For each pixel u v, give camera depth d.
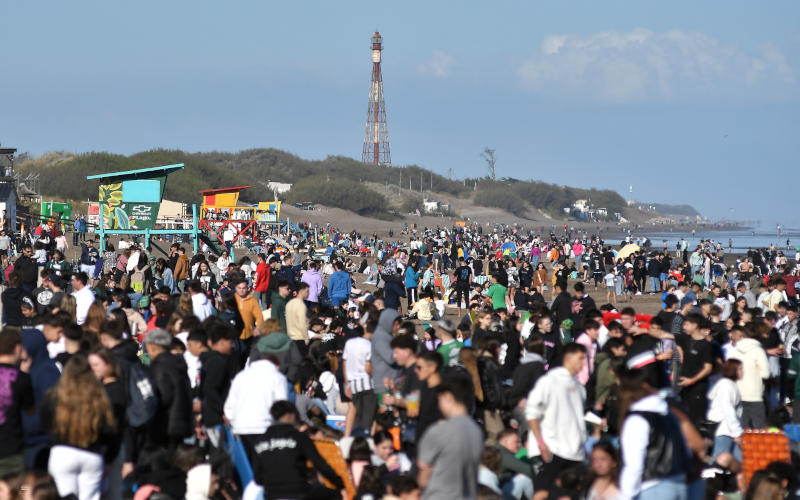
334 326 34.53
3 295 35.28
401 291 56.41
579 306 38.84
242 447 22.27
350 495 20.31
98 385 18.06
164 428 20.69
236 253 120.62
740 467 23.25
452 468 16.33
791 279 55.81
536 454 21.36
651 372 25.11
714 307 36.00
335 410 30.08
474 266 85.56
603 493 18.27
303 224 178.62
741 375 27.12
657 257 90.00
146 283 48.88
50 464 17.86
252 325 34.06
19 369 19.69
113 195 76.00
